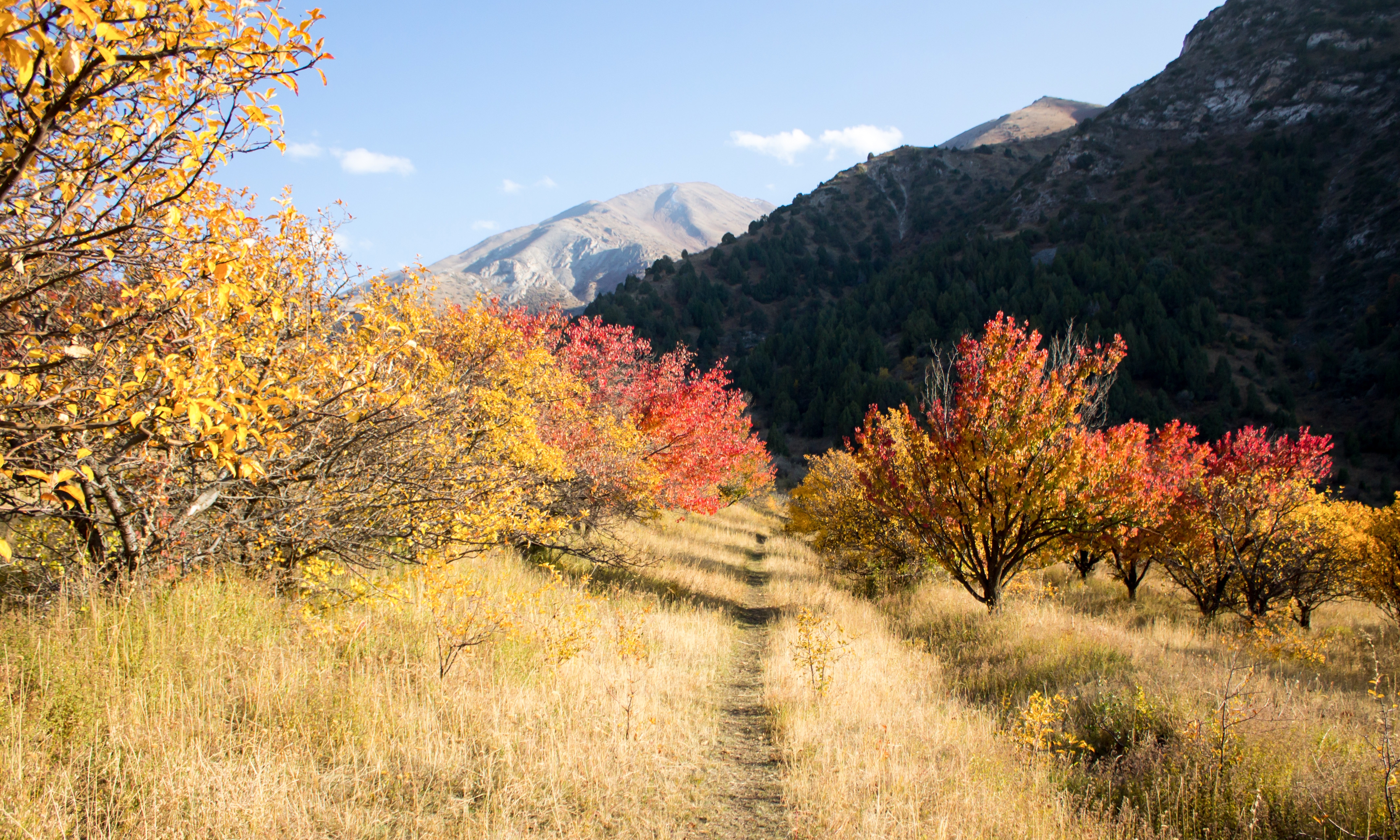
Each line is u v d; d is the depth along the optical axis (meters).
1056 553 14.49
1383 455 60.56
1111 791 5.45
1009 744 6.27
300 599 6.10
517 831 3.88
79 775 3.46
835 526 18.34
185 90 3.27
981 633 11.24
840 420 75.31
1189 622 13.95
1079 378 11.61
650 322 105.75
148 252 3.59
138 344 3.96
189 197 3.68
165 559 5.35
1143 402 66.50
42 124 2.76
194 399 3.10
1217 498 14.65
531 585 9.53
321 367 4.79
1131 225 119.19
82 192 3.34
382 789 4.07
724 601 14.62
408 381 5.46
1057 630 10.57
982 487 12.35
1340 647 11.66
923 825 4.41
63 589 4.48
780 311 135.00
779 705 7.16
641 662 7.55
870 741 5.96
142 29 2.93
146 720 3.98
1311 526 14.70
